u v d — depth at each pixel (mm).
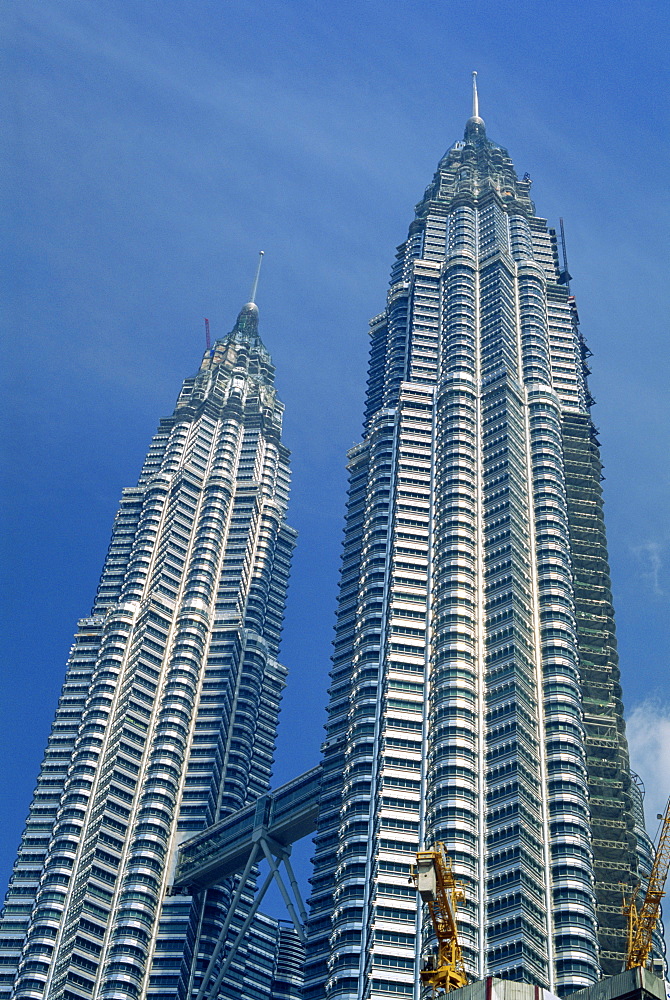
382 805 177250
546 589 198000
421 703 190750
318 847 192875
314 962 179375
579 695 185000
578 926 155000
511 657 184000
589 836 167625
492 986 87000
